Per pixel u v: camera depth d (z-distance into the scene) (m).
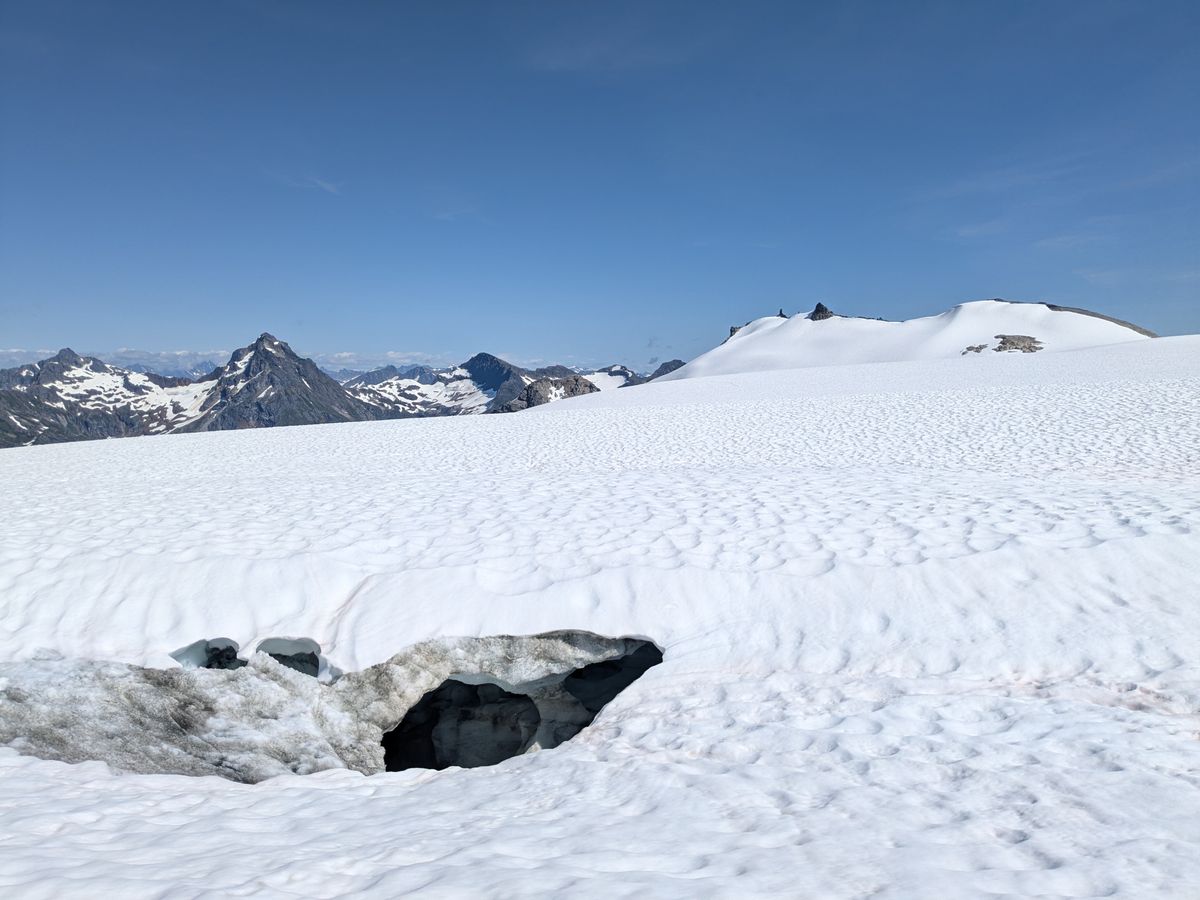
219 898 3.08
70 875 3.33
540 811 4.33
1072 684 5.82
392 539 9.37
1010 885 3.14
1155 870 3.26
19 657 6.79
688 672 6.57
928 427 20.97
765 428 23.75
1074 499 9.90
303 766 6.20
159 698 6.50
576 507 10.98
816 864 3.37
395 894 3.14
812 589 7.50
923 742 4.94
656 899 3.02
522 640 7.42
